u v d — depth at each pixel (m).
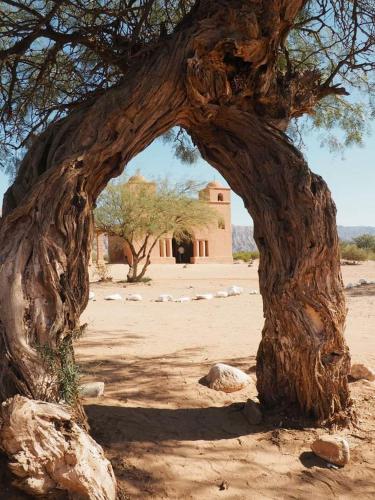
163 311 14.54
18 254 3.86
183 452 4.39
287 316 4.79
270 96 5.20
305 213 4.76
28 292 3.80
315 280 4.76
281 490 4.01
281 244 4.86
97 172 4.39
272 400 5.08
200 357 7.88
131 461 4.14
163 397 5.76
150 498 3.75
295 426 4.84
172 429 4.82
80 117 4.54
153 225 26.55
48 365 3.70
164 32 5.04
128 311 14.62
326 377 4.84
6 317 3.71
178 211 27.28
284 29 5.11
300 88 5.70
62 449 3.29
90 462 3.37
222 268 39.59
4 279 3.80
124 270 34.91
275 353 5.00
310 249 4.71
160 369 7.02
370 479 4.20
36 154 4.49
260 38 4.71
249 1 4.69
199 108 4.80
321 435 4.72
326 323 4.80
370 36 6.34
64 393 3.80
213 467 4.21
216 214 29.89
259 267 5.15
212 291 21.89
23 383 3.60
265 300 5.02
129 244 27.33
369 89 7.66
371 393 5.72
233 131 5.20
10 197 4.44
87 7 6.36
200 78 4.58
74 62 6.07
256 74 4.98
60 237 3.99
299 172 4.87
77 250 4.07
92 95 5.55
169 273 34.56
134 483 3.87
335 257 4.82
